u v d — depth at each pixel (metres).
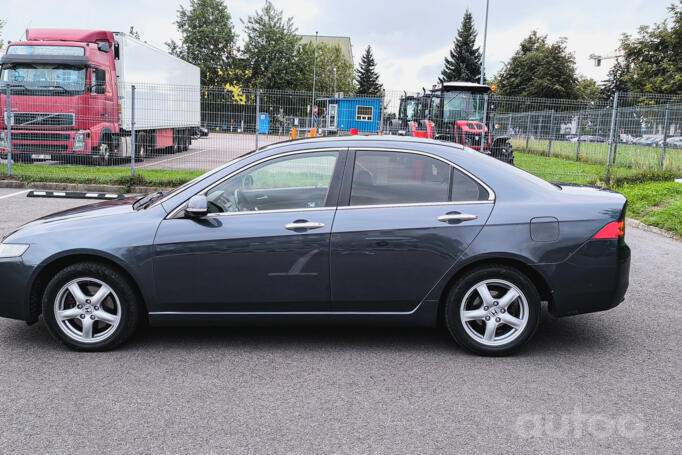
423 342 4.27
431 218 3.88
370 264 3.88
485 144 16.61
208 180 4.04
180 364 3.79
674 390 3.47
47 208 10.08
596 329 4.63
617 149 15.22
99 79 15.02
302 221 3.89
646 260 7.27
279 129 15.29
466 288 3.89
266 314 3.97
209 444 2.77
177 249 3.87
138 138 17.42
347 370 3.71
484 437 2.87
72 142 14.72
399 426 2.97
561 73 58.59
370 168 4.02
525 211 3.89
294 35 67.88
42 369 3.68
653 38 32.81
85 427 2.92
